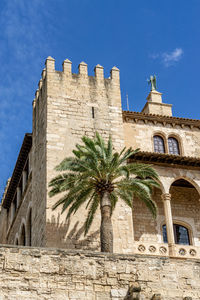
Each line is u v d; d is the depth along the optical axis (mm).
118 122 45750
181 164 45625
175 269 26031
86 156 37406
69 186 37094
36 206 43719
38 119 48031
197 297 25625
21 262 24172
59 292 24094
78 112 44844
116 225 40812
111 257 25453
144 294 25078
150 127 48406
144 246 41000
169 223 42656
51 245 38594
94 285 24672
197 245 46375
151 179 42938
